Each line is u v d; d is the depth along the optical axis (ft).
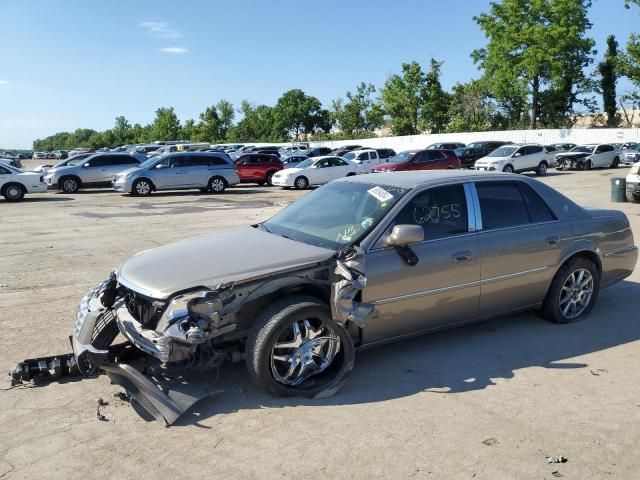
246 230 16.92
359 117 231.71
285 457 10.93
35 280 25.25
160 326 12.41
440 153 88.84
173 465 10.73
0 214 51.96
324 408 12.91
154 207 58.34
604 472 10.43
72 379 14.61
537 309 18.78
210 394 12.86
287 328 13.07
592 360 15.65
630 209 48.93
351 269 13.58
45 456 11.07
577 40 164.96
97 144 411.13
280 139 281.13
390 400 13.30
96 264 28.84
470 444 11.35
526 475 10.32
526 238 16.89
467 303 15.99
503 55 174.70
